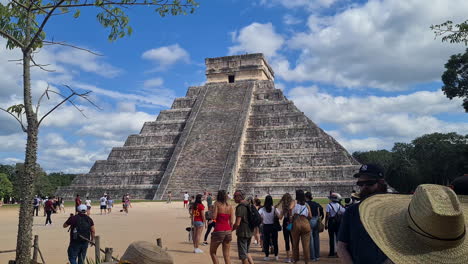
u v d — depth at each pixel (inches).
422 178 2886.3
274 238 538.6
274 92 2891.2
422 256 133.7
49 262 546.3
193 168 2374.5
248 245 418.9
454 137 2802.7
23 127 301.0
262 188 2277.3
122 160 2623.0
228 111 2746.1
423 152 2849.4
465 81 1626.5
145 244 166.7
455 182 209.8
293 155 2353.6
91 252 614.2
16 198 3420.3
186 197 1788.9
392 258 135.7
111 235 818.8
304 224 451.8
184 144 2544.3
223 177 2257.6
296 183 2225.6
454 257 130.7
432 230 128.8
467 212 150.4
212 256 419.2
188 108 2925.7
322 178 2224.4
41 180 3299.7
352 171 2176.4
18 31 327.9
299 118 2573.8
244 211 416.2
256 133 2576.3
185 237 784.9
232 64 3213.6
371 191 193.0
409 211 138.6
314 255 526.3
